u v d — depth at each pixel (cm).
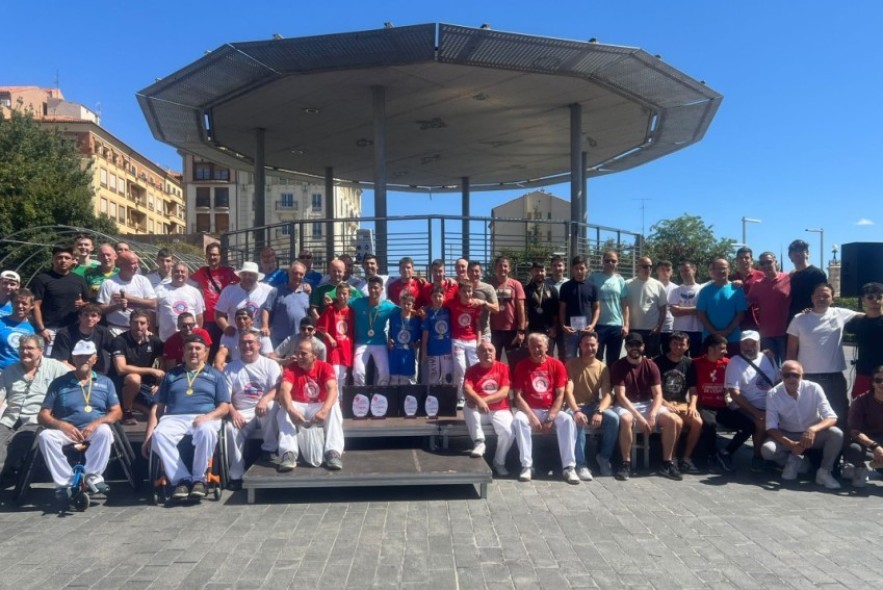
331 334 827
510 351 840
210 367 684
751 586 436
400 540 521
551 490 668
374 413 768
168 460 630
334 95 1246
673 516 582
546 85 1189
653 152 1678
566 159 1795
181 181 8462
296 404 676
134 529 553
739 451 846
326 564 473
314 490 670
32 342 699
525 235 1246
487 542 516
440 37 994
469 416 720
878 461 658
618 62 1087
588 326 879
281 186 7594
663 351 901
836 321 748
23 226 2756
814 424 700
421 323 860
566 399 743
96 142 5862
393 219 1160
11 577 454
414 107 1323
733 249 2819
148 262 1484
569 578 448
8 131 3159
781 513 592
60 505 608
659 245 2828
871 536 531
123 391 732
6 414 690
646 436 740
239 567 468
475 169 1939
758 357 754
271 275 937
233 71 1120
